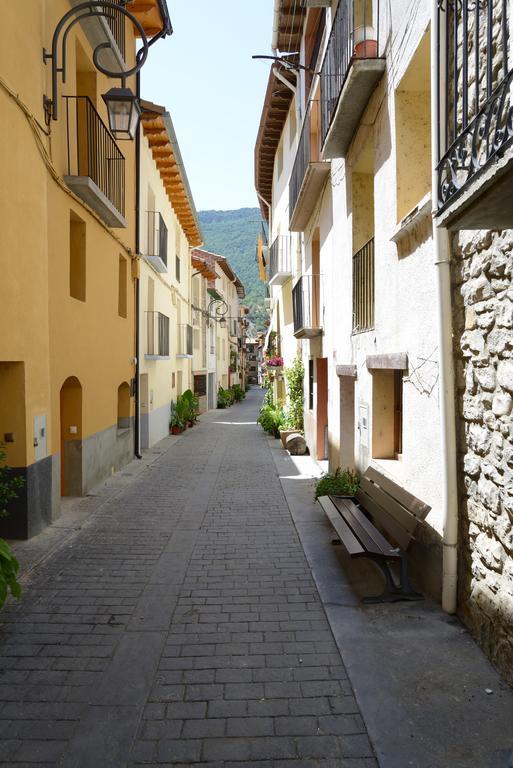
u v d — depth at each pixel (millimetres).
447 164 3107
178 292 22000
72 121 8508
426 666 3688
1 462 5598
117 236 11242
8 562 4031
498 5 3287
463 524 4234
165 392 19219
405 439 5406
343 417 9297
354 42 6504
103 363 10445
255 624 4426
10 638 4195
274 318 23000
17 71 6203
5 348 6004
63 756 2893
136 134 13203
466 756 2855
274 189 20812
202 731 3090
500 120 2375
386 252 6000
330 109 8117
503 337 3426
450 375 4266
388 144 5871
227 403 38719
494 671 3613
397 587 4895
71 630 4328
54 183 7602
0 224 5836
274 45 13461
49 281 7473
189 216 22000
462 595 4281
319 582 5270
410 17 5039
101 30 8859
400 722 3121
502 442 3479
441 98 4008
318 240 12516
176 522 7602
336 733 3068
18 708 3307
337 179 9227
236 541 6711
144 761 2859
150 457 13906
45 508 7227
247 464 12727
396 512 5219
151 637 4207
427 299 4738
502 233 3395
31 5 6598
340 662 3809
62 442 9195
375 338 6562
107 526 7391
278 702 3354
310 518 7734
